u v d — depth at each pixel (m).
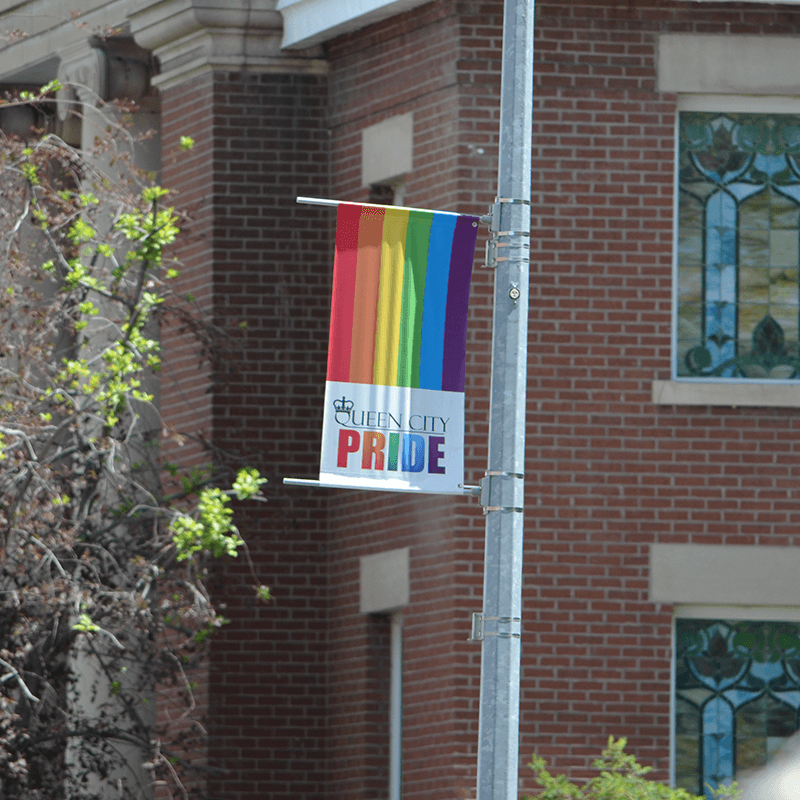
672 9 57.16
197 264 62.75
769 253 57.66
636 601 55.09
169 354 63.69
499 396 36.78
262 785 60.34
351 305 38.59
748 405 55.88
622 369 55.97
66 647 55.06
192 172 63.38
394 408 38.50
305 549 61.22
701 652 55.88
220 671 60.44
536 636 54.66
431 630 55.78
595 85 56.78
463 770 54.12
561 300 56.09
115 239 57.34
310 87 62.88
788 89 57.34
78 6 68.06
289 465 61.59
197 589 55.97
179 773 59.47
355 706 59.31
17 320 54.44
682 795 50.84
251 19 62.19
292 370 62.06
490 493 36.66
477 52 57.00
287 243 62.56
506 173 37.19
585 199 56.50
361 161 60.94
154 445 60.06
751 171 57.81
